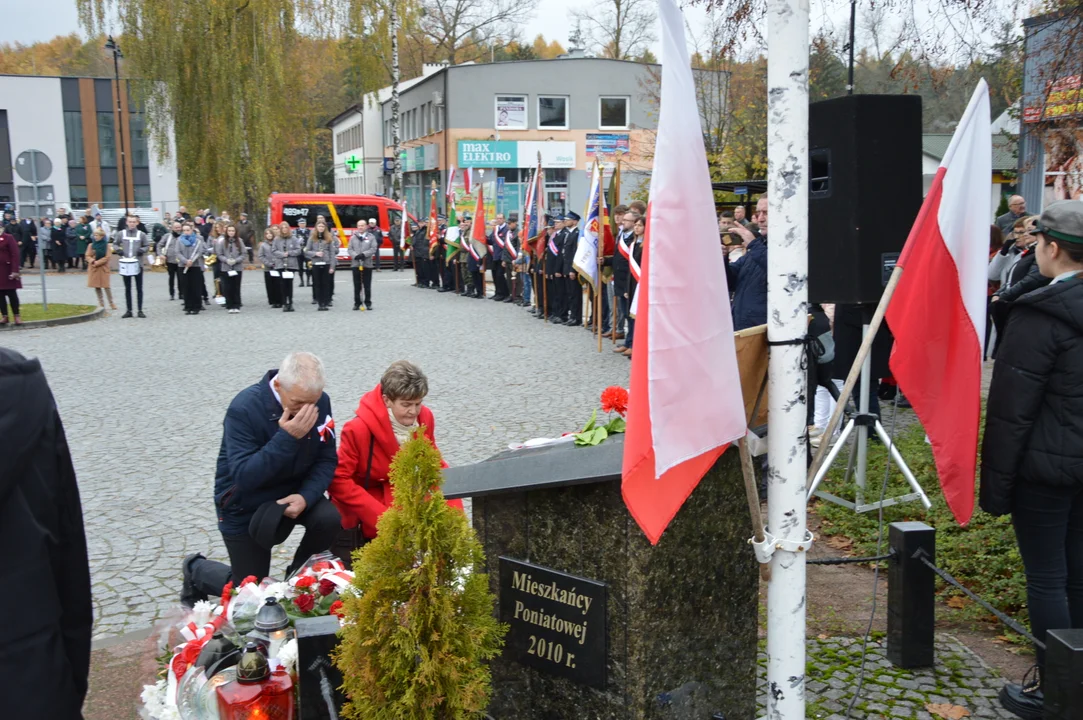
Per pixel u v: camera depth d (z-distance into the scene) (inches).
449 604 98.4
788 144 93.4
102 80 1748.3
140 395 406.3
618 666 115.4
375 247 779.4
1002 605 178.4
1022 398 129.1
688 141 90.6
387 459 178.9
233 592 139.7
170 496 261.3
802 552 98.7
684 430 91.1
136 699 152.8
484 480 120.7
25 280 1105.4
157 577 206.1
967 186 127.3
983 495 136.9
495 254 844.0
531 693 125.6
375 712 100.6
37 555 79.7
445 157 1493.6
